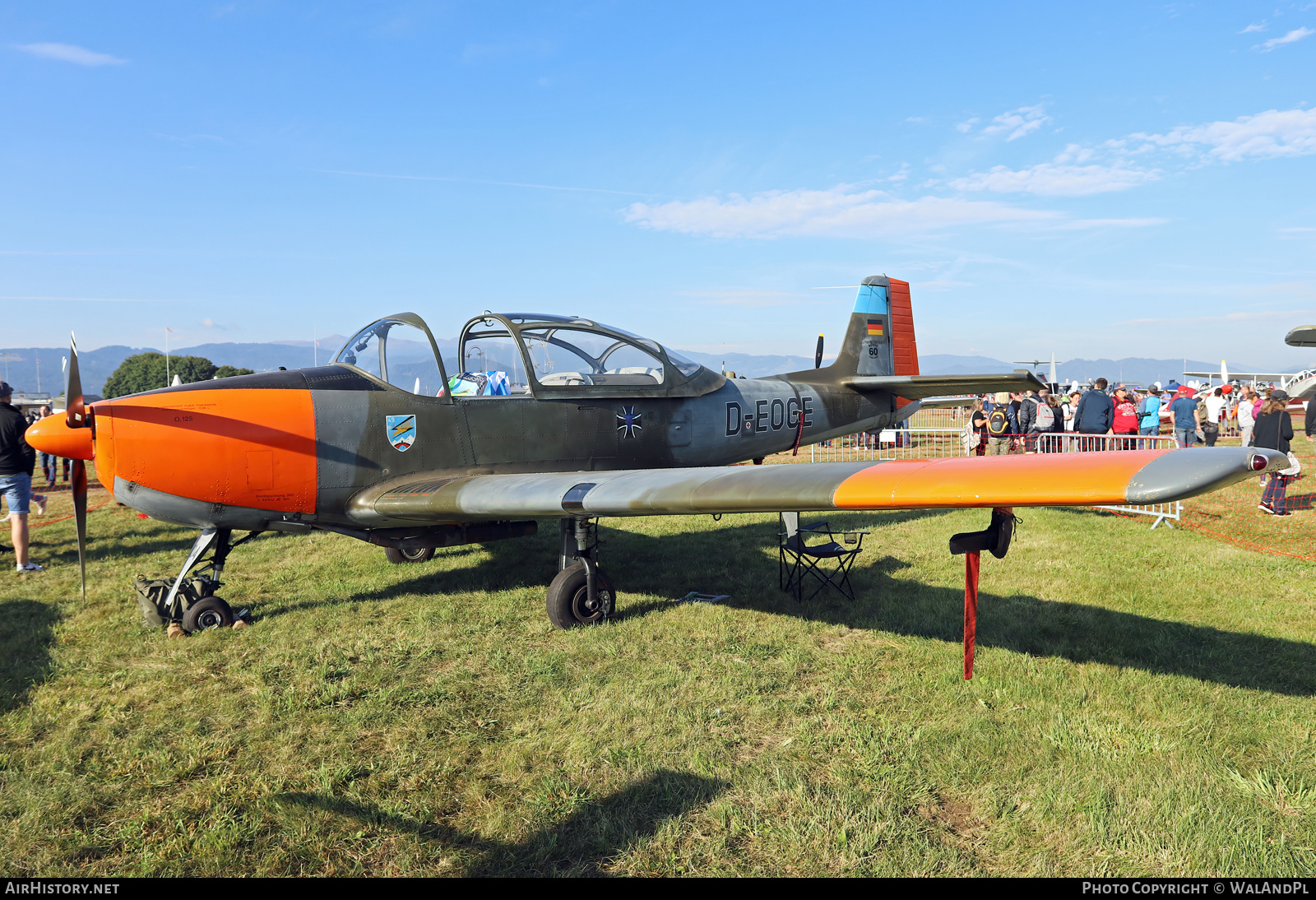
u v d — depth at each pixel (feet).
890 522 27.35
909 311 33.94
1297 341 41.04
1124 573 18.86
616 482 14.24
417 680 12.70
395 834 8.13
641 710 11.16
